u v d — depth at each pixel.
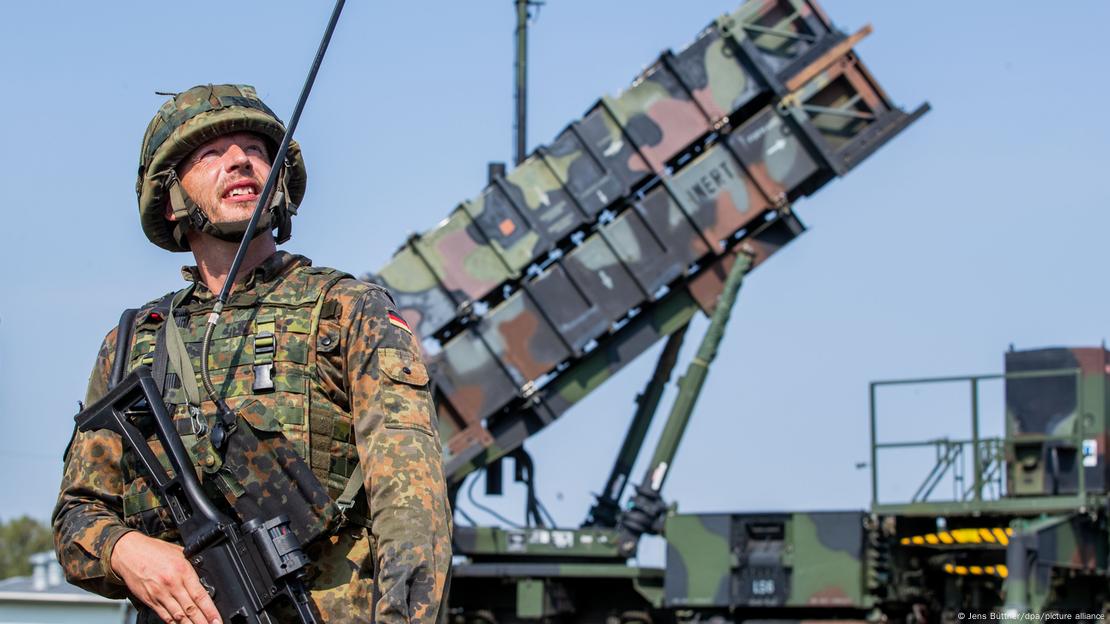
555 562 18.34
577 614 19.19
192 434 3.88
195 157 4.14
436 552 3.61
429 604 3.53
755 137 18.00
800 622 16.69
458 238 17.84
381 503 3.65
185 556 3.80
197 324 4.05
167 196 4.20
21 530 47.56
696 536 17.05
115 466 4.09
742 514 16.91
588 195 17.81
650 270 17.97
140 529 3.99
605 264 17.97
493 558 18.70
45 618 11.87
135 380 3.92
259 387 3.86
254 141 4.21
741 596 16.73
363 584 3.82
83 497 4.08
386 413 3.76
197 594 3.74
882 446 16.11
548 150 17.84
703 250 18.00
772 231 18.31
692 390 17.92
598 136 17.86
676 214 17.97
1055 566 14.59
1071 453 15.54
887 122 18.03
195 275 4.24
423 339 17.78
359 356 3.86
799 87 17.89
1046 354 15.77
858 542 16.42
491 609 18.92
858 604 16.31
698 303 18.41
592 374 18.39
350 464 3.89
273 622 3.71
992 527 15.92
